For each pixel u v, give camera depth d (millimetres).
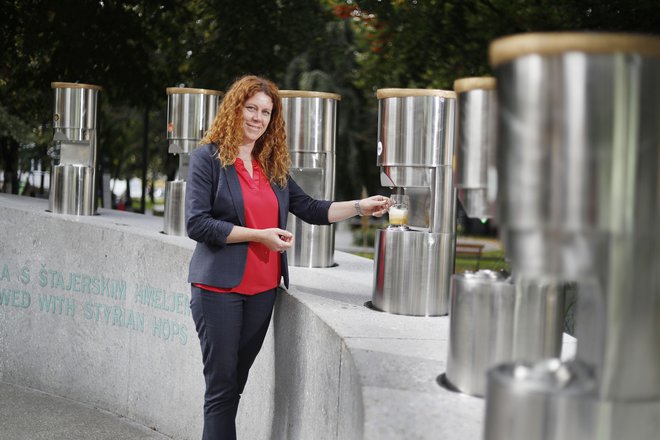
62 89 6211
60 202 6102
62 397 5406
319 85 16266
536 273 1521
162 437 4586
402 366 2457
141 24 10789
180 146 5453
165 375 4570
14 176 14312
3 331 5785
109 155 18891
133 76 10594
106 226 5074
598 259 1476
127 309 4883
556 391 1484
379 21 10312
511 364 1646
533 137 1438
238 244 3262
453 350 2270
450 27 9664
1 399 5328
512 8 9297
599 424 1481
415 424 1993
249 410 3922
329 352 2857
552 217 1436
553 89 1415
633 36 1378
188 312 4320
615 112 1391
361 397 2219
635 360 1492
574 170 1411
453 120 3428
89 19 9938
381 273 3424
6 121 13133
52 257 5430
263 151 3441
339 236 22484
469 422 2014
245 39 10867
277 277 3441
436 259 3379
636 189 1412
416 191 3662
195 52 11523
